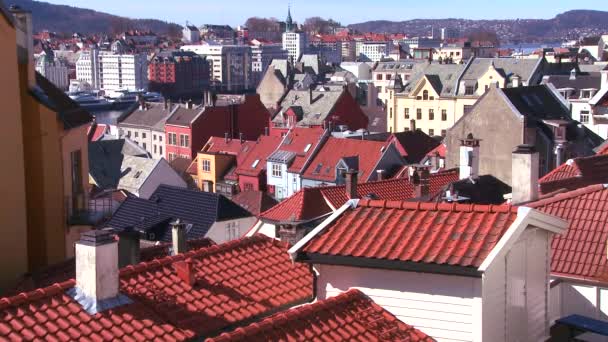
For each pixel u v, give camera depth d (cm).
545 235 1770
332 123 11750
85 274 1673
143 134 13700
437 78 13150
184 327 1703
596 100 5872
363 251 1630
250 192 7150
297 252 1688
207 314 1766
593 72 12812
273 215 4872
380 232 1684
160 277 1845
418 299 1606
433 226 1664
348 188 4909
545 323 1798
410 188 5084
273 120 13600
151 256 2605
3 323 1553
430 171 5638
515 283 1656
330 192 5006
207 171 10675
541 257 1766
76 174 2900
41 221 2608
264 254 2073
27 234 2612
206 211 5041
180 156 12850
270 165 9906
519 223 1594
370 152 8850
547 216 1697
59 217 2647
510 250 1611
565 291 2117
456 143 7475
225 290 1880
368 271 1659
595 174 3244
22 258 2444
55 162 2619
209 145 11294
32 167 2591
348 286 1684
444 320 1580
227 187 9962
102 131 12762
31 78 2617
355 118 13625
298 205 4828
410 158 9331
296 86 19788
